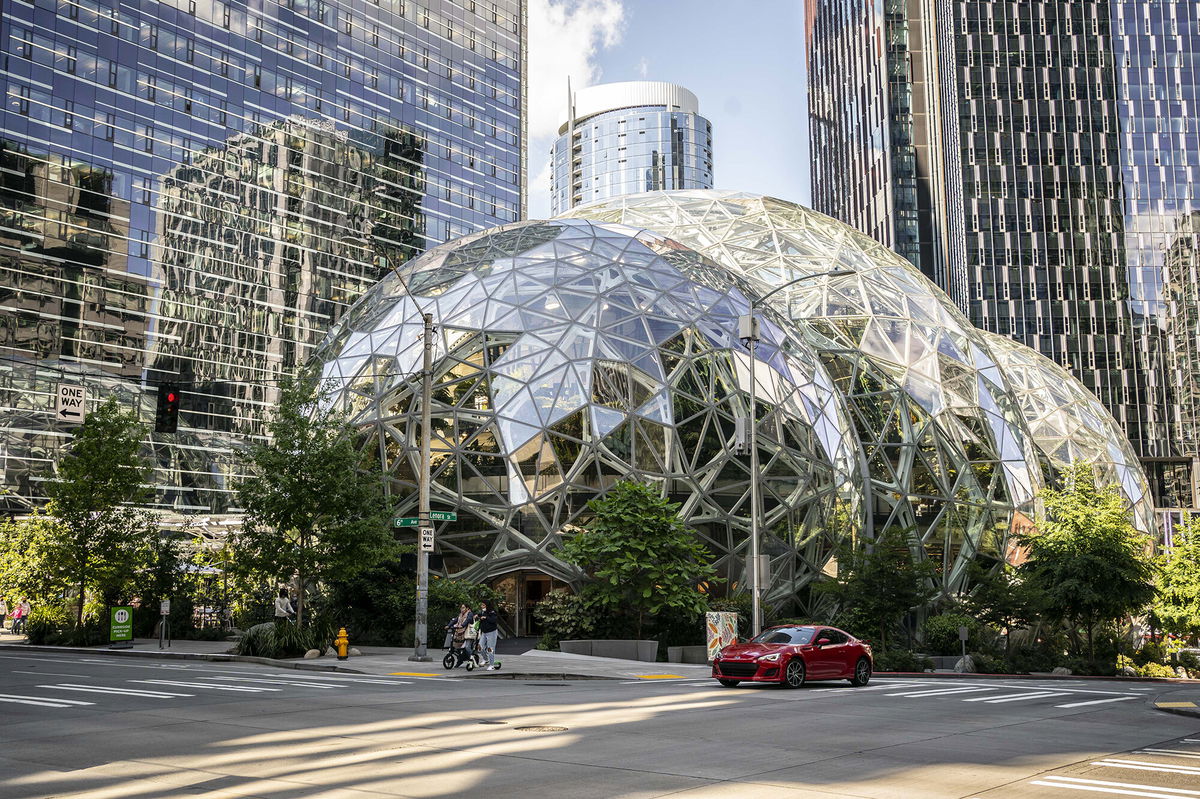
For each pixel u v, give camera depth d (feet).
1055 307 449.06
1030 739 45.73
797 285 173.68
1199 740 46.29
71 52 294.87
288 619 104.17
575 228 156.04
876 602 123.75
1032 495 166.91
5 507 263.29
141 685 67.92
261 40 357.41
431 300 140.67
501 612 128.26
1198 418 437.58
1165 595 163.84
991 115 461.78
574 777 34.35
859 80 582.35
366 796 31.01
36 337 277.03
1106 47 466.70
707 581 122.11
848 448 147.13
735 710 56.44
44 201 282.97
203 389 318.45
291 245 358.23
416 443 126.93
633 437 124.57
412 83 428.97
